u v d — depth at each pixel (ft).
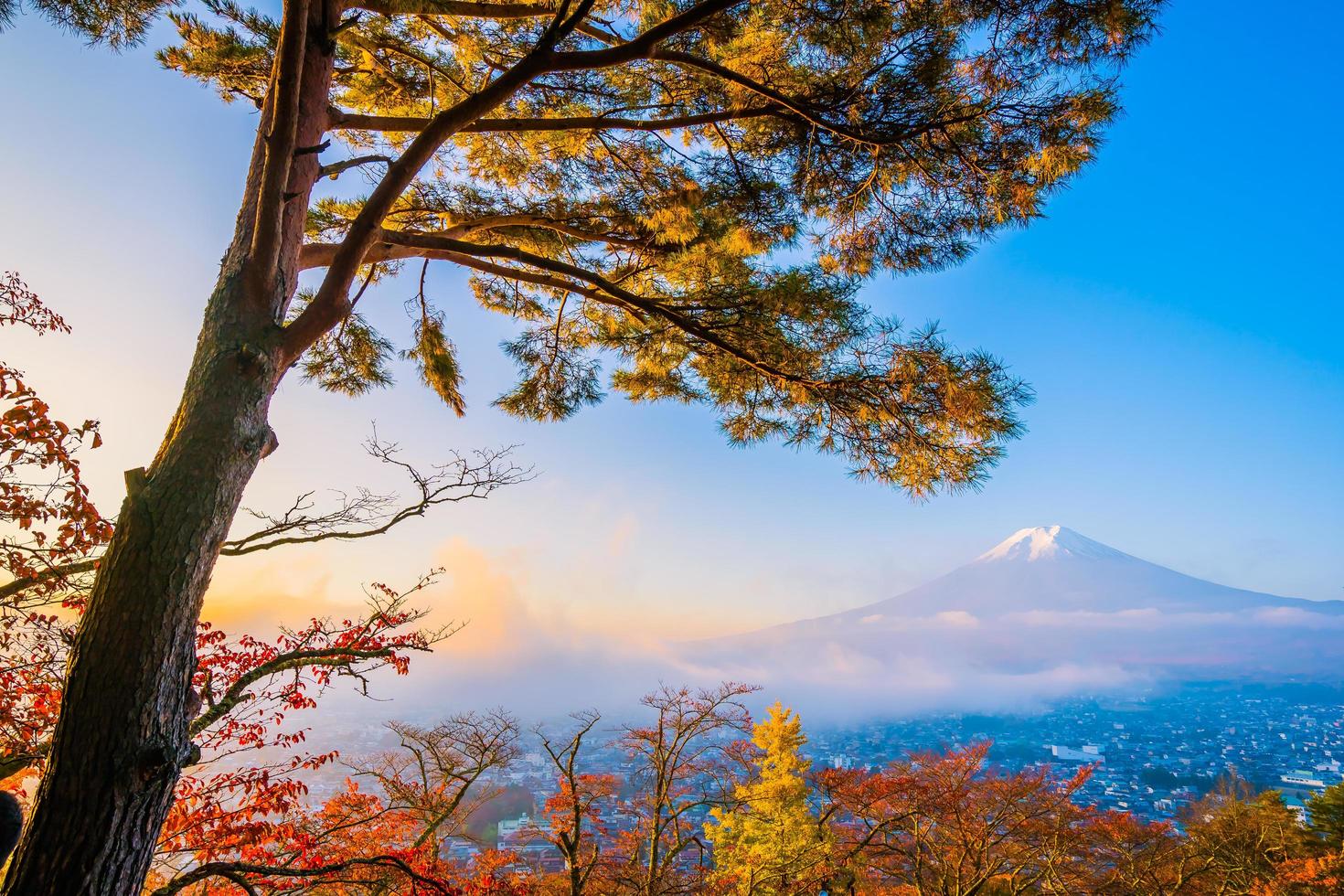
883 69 13.20
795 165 15.21
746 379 16.71
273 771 14.61
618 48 11.19
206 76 16.42
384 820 25.00
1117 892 52.11
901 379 13.69
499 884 25.94
